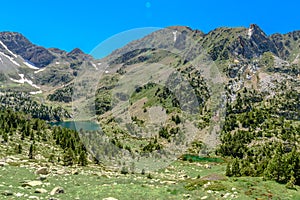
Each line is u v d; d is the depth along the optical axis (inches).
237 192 1402.6
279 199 1341.0
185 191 1368.1
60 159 3176.7
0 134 4133.9
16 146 3516.2
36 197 1007.6
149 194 1274.6
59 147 4143.7
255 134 6737.2
